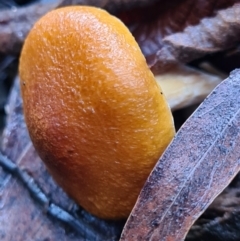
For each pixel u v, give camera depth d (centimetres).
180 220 9
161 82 11
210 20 11
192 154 9
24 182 12
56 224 11
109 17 10
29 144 13
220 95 10
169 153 9
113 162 10
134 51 9
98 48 9
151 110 9
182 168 9
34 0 17
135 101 9
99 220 11
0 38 15
